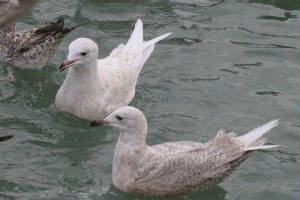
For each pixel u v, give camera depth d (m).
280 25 14.87
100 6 15.20
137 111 9.59
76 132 11.25
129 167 9.62
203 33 14.43
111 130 11.37
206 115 11.80
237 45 14.07
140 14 15.02
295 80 13.00
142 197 9.79
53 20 14.55
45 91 12.45
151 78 12.84
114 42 13.83
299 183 10.19
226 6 15.55
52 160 10.40
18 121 11.41
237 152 9.80
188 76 12.94
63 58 13.49
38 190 9.64
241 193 9.91
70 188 9.74
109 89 11.76
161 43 13.93
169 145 10.05
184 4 15.58
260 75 13.09
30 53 13.02
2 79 12.76
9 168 10.12
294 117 11.86
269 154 10.87
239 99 12.30
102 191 9.73
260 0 15.79
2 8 7.16
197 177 9.70
